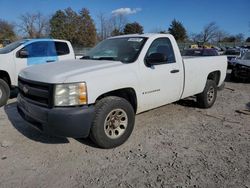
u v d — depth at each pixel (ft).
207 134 15.92
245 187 10.36
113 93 14.11
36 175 11.05
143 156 12.83
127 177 10.98
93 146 13.82
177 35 236.43
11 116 18.72
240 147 14.06
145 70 14.85
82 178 10.88
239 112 20.94
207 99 21.31
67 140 14.52
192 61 18.69
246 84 39.19
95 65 13.67
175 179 10.86
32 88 12.66
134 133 15.81
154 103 15.92
